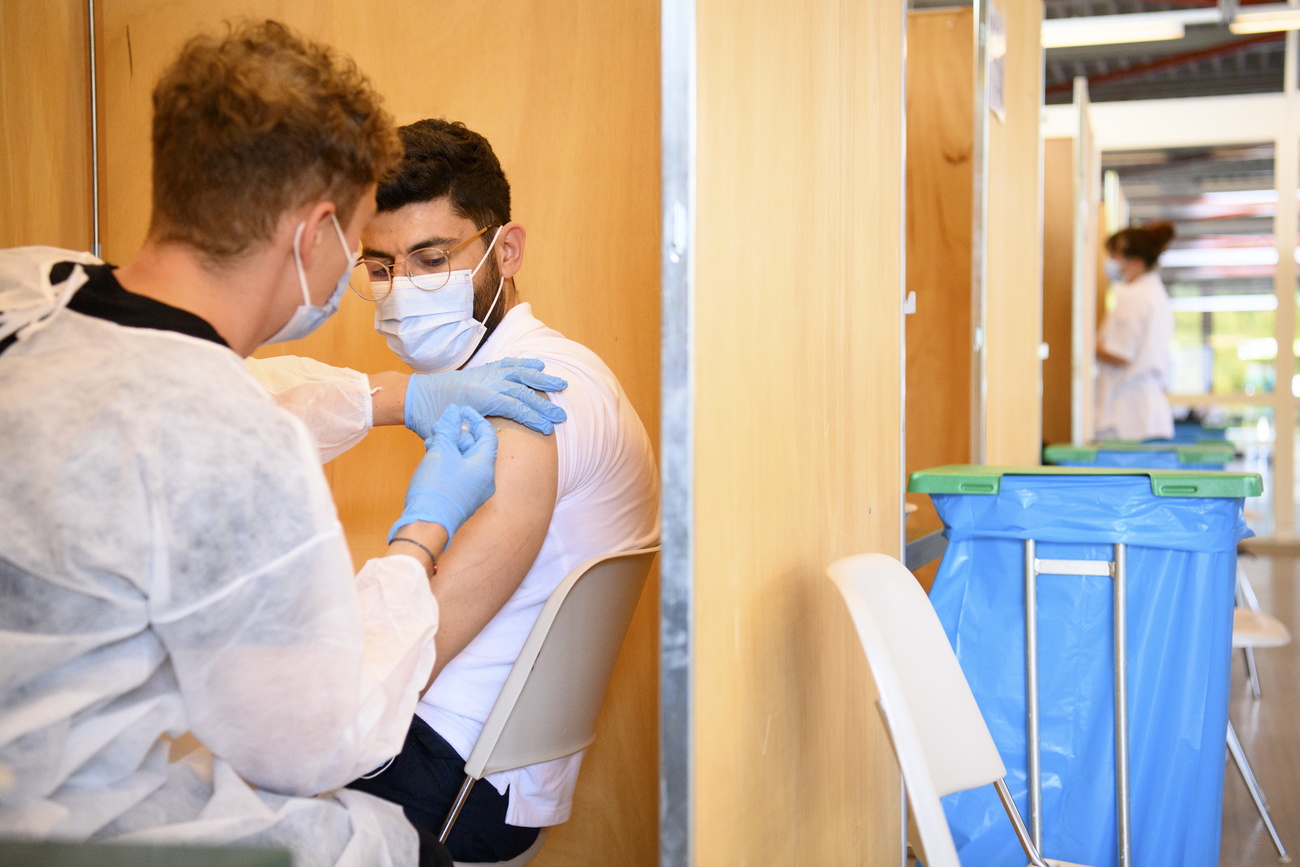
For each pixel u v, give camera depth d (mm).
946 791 1203
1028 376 3541
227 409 840
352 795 1005
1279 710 3314
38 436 805
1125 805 1612
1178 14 5406
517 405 1311
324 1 2068
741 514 1102
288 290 983
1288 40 6508
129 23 2154
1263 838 2352
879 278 1642
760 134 1134
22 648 787
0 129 2109
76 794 829
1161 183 7219
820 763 1375
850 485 1499
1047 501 1658
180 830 849
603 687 1390
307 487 858
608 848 1923
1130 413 5730
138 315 883
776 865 1216
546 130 1961
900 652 1188
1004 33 2961
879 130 1633
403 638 990
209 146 898
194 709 855
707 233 996
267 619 841
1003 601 1724
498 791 1338
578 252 1956
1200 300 7074
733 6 1055
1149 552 1645
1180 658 1629
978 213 2629
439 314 1467
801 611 1294
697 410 983
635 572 1391
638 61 1910
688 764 977
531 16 1960
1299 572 5703
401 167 1419
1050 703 1701
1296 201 6578
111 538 796
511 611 1366
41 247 1015
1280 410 6699
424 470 1135
